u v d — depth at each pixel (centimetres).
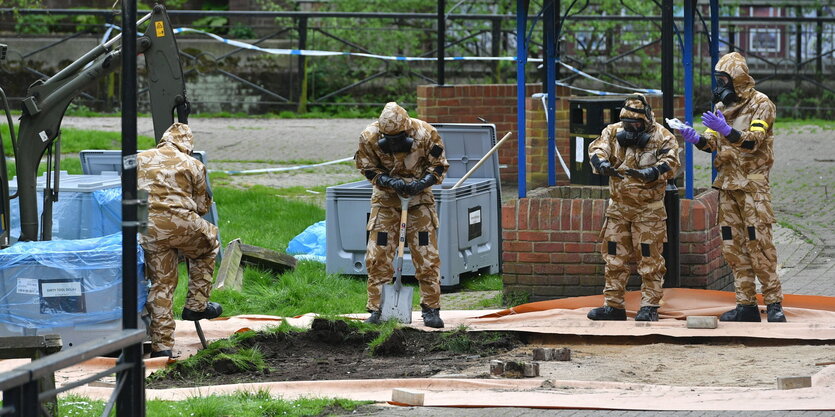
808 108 5766
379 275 1942
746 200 1898
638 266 1939
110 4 6588
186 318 1823
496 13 5822
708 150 1928
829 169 4069
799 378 1472
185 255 1816
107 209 2298
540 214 2172
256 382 1603
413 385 1548
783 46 5819
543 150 3152
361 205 2461
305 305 2258
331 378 1623
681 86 5653
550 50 2364
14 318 1761
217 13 5700
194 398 1452
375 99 6006
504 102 3678
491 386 1537
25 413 986
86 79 2038
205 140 4862
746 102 1902
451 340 1841
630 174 1862
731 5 5912
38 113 2034
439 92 3641
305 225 3066
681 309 1998
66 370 1720
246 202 3347
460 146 2608
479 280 2531
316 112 5966
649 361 1719
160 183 1762
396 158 1886
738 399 1416
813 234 2956
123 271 1167
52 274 1753
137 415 1140
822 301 2025
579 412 1383
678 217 2064
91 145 4431
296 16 5728
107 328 1762
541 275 2180
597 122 2575
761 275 1911
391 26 5959
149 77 2083
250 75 6006
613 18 5375
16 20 6116
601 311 1945
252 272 2466
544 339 1877
